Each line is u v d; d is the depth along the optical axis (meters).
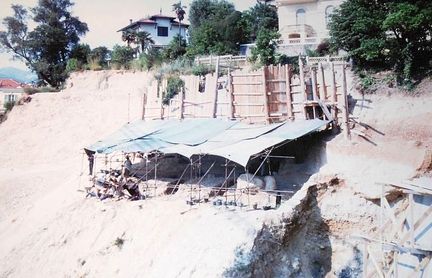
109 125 43.81
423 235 17.67
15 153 45.81
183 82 35.88
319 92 29.44
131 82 47.12
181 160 31.28
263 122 29.89
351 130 26.09
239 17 46.62
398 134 25.89
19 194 36.56
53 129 47.38
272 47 35.81
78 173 35.84
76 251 24.36
